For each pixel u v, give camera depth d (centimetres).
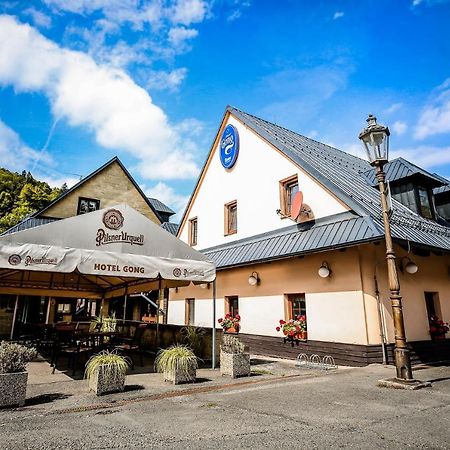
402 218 1104
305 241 1116
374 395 604
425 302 1142
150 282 1243
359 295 995
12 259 653
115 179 2395
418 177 1308
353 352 980
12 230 1917
